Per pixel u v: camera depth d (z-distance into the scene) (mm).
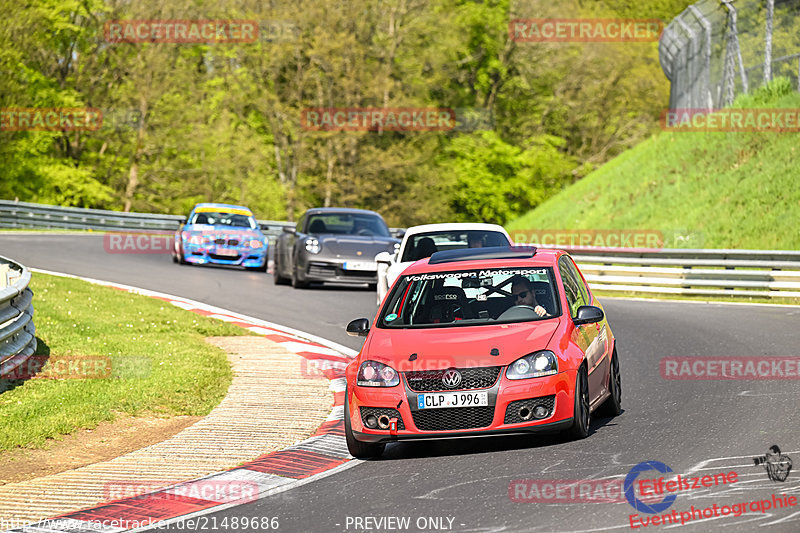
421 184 199250
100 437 32969
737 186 100250
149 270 85500
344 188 191375
